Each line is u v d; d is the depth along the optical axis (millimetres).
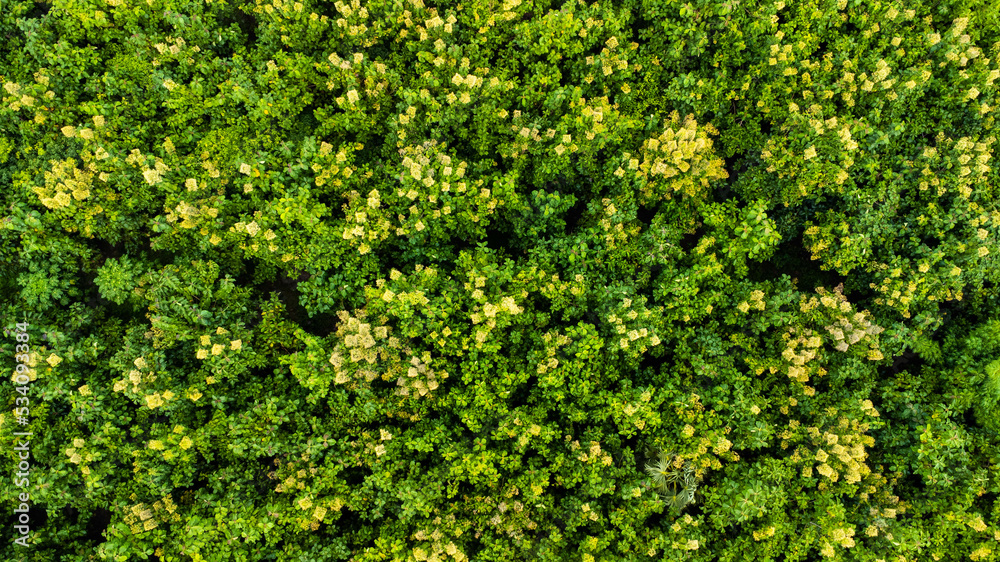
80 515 10430
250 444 10086
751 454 11125
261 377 11430
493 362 10914
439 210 10812
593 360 10594
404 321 10516
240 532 9680
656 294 11227
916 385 10844
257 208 11078
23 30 10898
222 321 10789
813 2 11414
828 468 9555
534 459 10594
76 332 10828
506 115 11133
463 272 11203
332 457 10398
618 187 11391
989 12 11453
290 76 11430
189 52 11008
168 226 10711
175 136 11281
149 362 10102
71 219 10570
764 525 9883
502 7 11398
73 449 9570
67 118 10914
